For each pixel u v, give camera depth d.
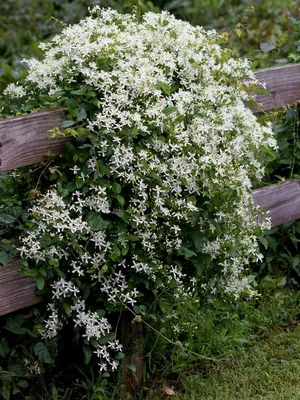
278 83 3.88
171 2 7.36
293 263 4.06
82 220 2.83
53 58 3.12
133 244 2.88
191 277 3.20
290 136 4.05
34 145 2.75
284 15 6.93
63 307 2.89
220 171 2.98
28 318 2.95
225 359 3.46
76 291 2.81
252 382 3.33
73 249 2.81
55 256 2.79
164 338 3.18
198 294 3.43
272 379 3.35
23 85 3.25
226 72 3.21
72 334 3.10
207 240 3.08
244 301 3.88
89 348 2.88
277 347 3.62
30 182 2.93
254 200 3.84
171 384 3.32
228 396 3.22
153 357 3.37
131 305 3.02
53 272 2.82
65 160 2.83
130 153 2.78
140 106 2.88
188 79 3.09
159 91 2.88
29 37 6.98
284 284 4.06
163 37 3.10
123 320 3.08
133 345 3.11
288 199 4.02
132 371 3.15
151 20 3.13
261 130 3.31
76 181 2.77
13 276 2.80
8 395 2.88
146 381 3.29
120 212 2.81
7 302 2.80
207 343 3.46
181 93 2.98
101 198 2.76
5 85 4.92
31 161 2.76
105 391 3.10
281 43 4.47
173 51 3.11
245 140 3.21
